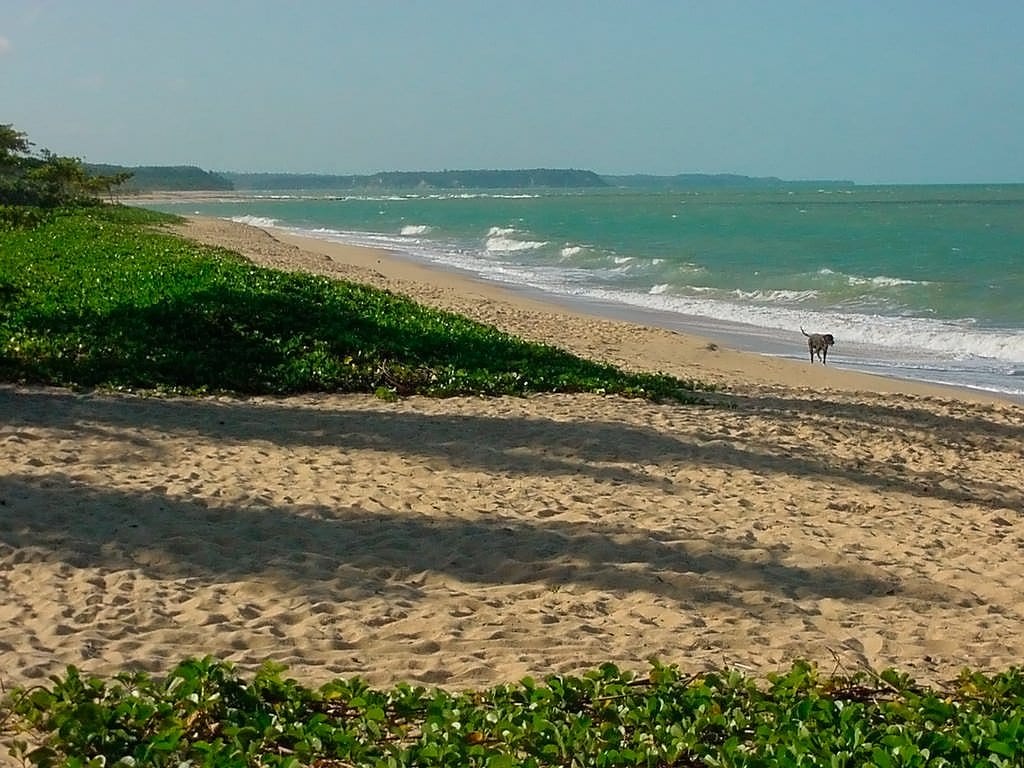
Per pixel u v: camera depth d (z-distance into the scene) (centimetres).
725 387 1778
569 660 662
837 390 1873
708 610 773
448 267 4469
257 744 496
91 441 1119
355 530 895
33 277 2259
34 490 938
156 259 2820
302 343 1695
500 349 1802
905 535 990
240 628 693
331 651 668
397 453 1159
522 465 1135
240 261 3288
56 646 644
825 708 545
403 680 623
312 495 981
